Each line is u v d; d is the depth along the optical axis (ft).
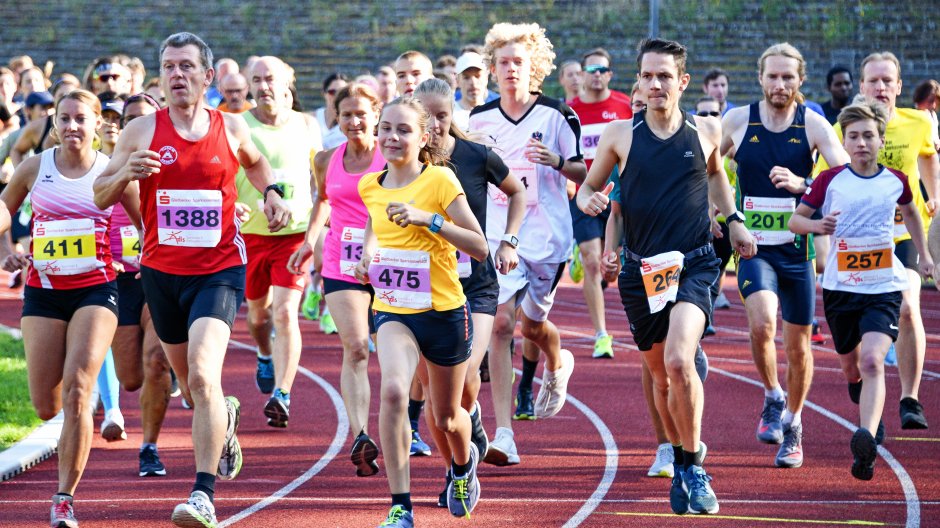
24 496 43.91
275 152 58.54
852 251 47.73
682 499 39.17
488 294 42.80
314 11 163.73
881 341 45.80
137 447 52.26
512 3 162.40
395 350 35.88
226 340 37.47
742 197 49.60
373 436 54.85
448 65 85.30
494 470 47.44
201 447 36.14
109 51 160.66
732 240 43.93
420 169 37.04
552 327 51.57
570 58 156.66
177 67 37.68
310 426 56.59
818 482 45.11
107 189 36.78
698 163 40.55
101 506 42.06
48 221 39.42
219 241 38.22
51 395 39.83
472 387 42.11
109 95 53.47
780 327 89.04
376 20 162.61
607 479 45.85
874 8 157.28
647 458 49.52
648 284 39.88
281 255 56.95
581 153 50.39
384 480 45.96
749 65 154.40
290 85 64.85
